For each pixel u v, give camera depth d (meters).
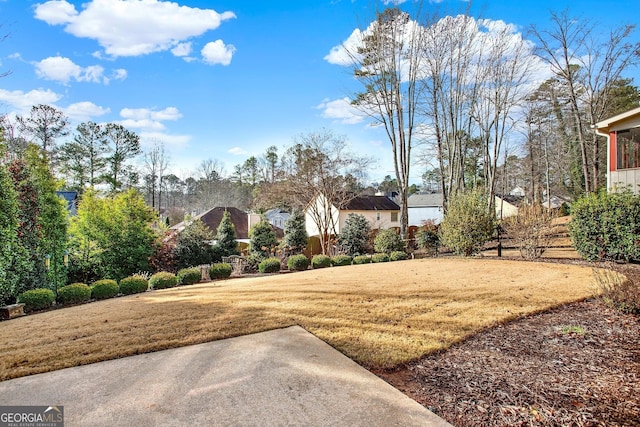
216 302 5.69
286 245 16.95
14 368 3.21
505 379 2.80
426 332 3.93
